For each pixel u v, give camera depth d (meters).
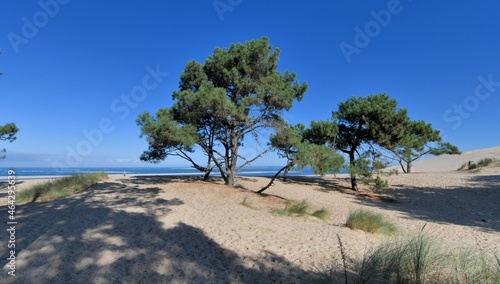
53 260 4.23
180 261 4.70
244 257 5.09
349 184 23.25
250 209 10.11
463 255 4.52
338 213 11.68
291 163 12.95
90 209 7.85
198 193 12.73
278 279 4.20
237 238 6.24
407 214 12.50
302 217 9.48
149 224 6.73
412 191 19.38
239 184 18.73
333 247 5.88
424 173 27.28
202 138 16.06
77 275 3.89
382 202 16.28
